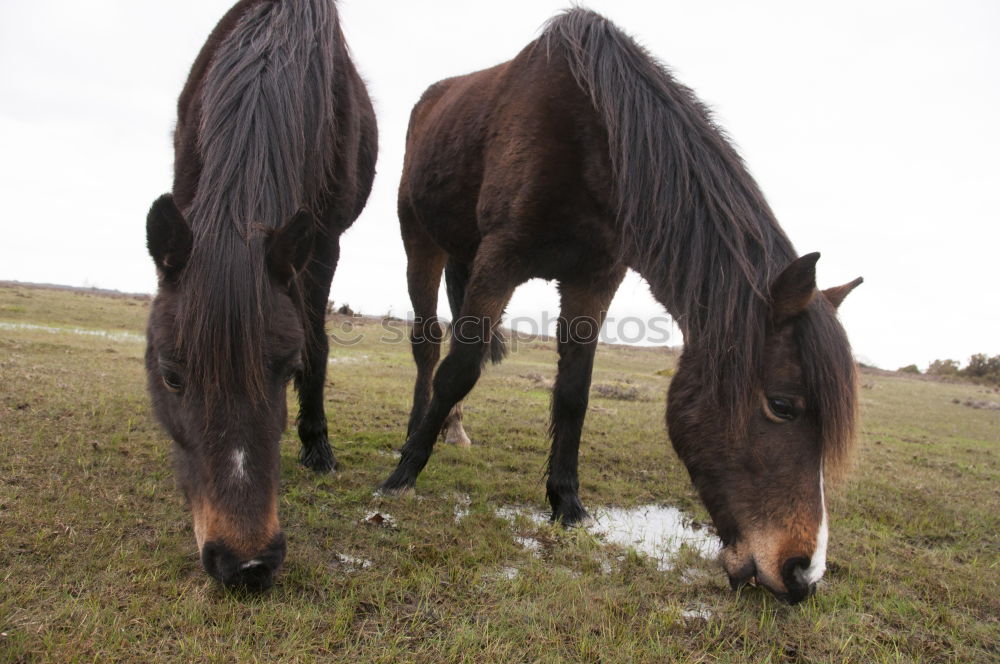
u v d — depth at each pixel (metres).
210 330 1.71
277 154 2.22
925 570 2.69
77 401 4.31
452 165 3.69
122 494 2.74
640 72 2.76
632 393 7.97
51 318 11.60
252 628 1.80
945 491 4.18
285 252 1.93
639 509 3.46
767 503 2.08
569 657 1.85
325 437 3.62
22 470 2.88
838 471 2.02
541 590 2.24
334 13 3.23
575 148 2.93
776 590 2.05
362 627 1.90
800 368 2.03
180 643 1.70
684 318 2.34
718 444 2.17
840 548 2.91
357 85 3.79
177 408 1.92
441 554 2.45
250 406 1.80
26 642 1.65
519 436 4.92
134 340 9.55
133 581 2.01
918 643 2.08
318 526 2.64
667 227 2.44
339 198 3.23
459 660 1.78
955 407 10.91
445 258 4.73
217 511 1.76
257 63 2.38
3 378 4.73
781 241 2.27
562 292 3.38
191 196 2.47
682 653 1.91
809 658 1.95
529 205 2.99
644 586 2.34
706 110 2.73
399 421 5.08
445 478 3.60
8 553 2.12
